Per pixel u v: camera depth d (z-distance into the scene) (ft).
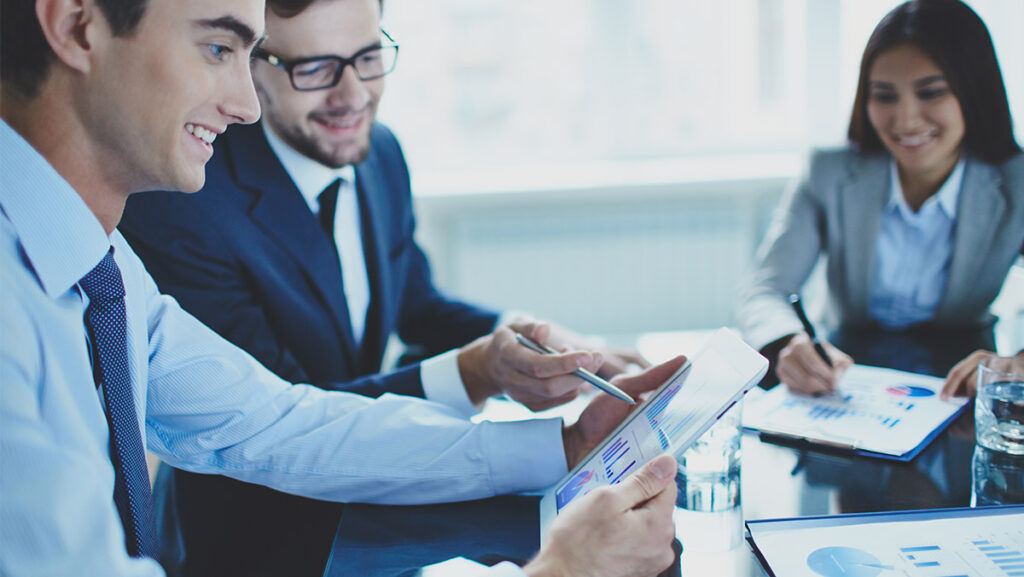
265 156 4.72
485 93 11.05
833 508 3.06
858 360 4.80
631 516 2.59
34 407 2.08
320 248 4.80
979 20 5.31
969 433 3.70
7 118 2.40
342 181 5.21
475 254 10.49
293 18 4.36
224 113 2.62
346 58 4.56
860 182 6.07
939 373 4.52
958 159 5.76
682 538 2.86
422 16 10.72
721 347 3.23
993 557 2.54
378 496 3.38
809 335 4.59
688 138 11.11
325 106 4.64
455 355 4.13
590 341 5.03
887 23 5.49
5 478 1.93
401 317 6.00
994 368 3.58
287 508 3.44
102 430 2.58
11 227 2.34
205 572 3.48
